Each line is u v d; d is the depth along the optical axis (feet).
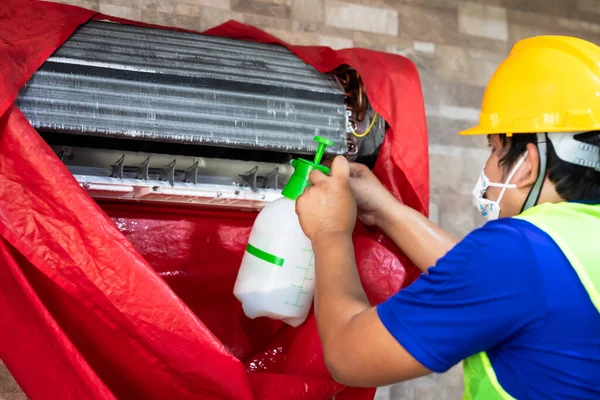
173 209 5.57
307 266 4.95
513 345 3.32
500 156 3.93
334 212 4.12
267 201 5.37
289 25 7.68
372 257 5.52
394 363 3.31
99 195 4.96
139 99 4.81
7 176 4.20
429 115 8.35
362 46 8.04
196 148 5.36
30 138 4.17
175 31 5.62
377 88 5.45
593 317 3.18
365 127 5.76
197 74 5.00
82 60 4.69
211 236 5.69
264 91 5.22
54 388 4.47
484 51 8.73
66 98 4.60
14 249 4.44
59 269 4.26
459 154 8.48
